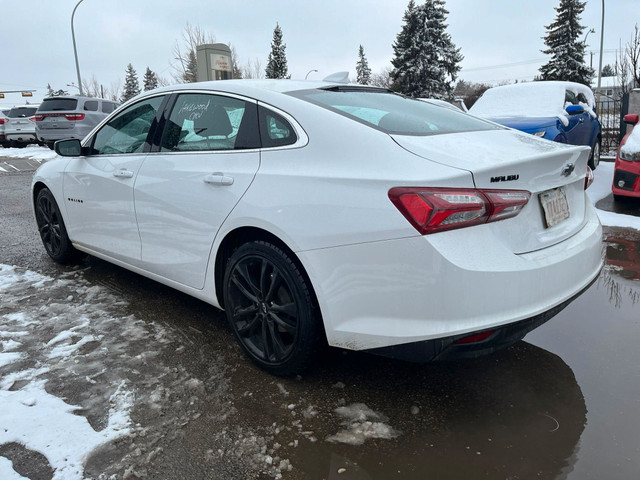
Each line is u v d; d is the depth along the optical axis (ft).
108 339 10.21
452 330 6.76
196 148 9.98
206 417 7.72
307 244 7.68
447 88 140.15
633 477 6.40
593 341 9.98
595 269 8.70
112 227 11.89
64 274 14.08
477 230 6.95
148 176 10.66
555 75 128.47
